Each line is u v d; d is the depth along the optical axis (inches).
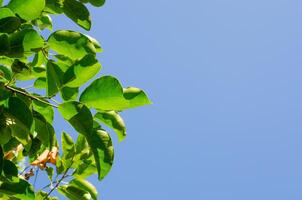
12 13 38.0
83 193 47.0
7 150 41.3
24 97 39.9
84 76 38.8
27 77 43.4
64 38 40.3
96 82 38.9
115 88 38.9
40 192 46.8
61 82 38.9
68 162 47.1
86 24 43.1
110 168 38.7
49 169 47.3
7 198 42.6
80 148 47.4
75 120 37.9
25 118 37.4
